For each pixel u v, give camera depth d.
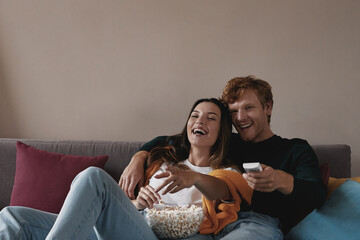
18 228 1.17
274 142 1.66
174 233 1.22
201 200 1.47
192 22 2.27
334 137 2.17
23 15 2.36
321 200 1.30
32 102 2.37
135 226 1.16
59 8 2.34
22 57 2.37
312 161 1.49
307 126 2.19
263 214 1.46
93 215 1.08
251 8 2.23
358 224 1.19
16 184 1.78
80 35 2.34
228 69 2.24
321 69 2.18
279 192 1.31
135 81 2.30
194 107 1.71
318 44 2.19
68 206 1.05
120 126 2.32
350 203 1.29
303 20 2.20
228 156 1.69
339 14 2.17
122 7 2.31
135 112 2.31
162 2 2.28
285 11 2.21
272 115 2.22
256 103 1.67
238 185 1.42
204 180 1.26
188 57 2.27
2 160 1.93
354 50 2.16
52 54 2.35
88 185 1.10
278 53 2.21
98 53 2.33
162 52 2.29
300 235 1.35
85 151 1.93
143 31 2.30
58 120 2.36
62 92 2.35
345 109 2.16
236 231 1.28
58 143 1.97
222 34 2.25
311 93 2.19
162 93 2.29
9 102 2.38
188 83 2.27
